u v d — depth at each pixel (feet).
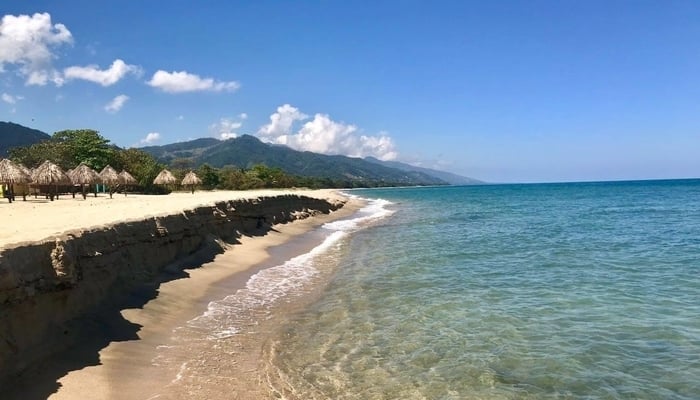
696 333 35.78
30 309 28.45
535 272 58.65
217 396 27.04
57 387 25.73
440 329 38.24
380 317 41.83
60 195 164.45
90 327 33.32
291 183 469.16
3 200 121.60
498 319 40.27
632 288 49.67
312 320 41.37
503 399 26.91
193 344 34.99
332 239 99.45
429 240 91.45
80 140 220.43
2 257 26.37
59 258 31.45
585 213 152.66
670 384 27.99
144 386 27.58
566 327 37.93
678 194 284.41
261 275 60.08
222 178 367.86
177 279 50.37
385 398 27.30
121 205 86.89
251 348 34.71
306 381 29.40
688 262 63.10
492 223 124.67
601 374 29.55
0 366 24.93
